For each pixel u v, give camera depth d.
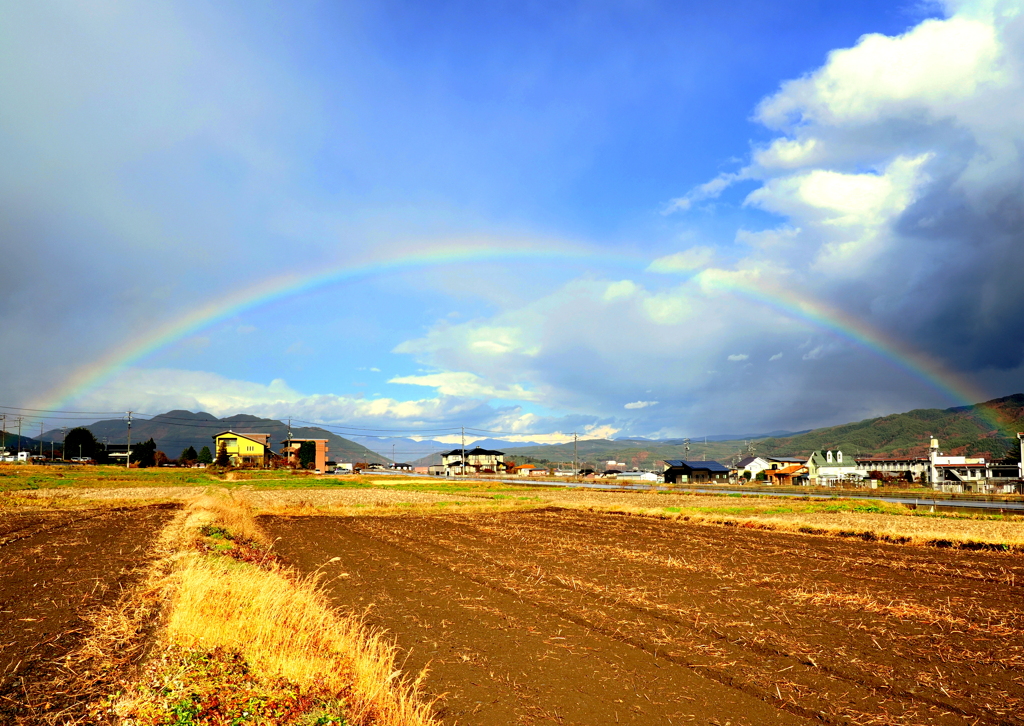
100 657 7.82
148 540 20.30
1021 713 6.94
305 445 152.50
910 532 24.53
